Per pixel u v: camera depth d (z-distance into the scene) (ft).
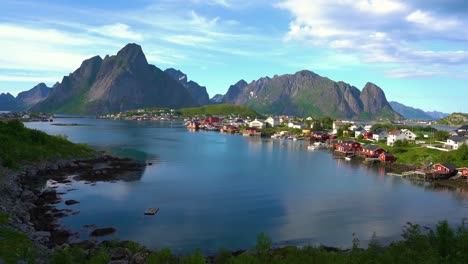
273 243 141.28
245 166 329.72
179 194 213.25
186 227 156.76
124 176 260.01
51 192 199.93
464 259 92.12
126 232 148.36
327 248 135.44
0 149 244.63
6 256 97.60
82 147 337.11
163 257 108.17
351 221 171.53
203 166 321.11
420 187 255.09
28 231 135.03
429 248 96.78
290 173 298.97
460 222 173.78
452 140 393.29
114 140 525.75
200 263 100.07
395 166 348.59
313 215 179.32
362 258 94.84
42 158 268.21
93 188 219.82
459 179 282.36
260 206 192.75
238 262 99.09
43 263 100.58
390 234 155.74
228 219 169.17
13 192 188.75
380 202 208.54
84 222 157.99
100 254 107.96
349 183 262.67
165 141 546.26
